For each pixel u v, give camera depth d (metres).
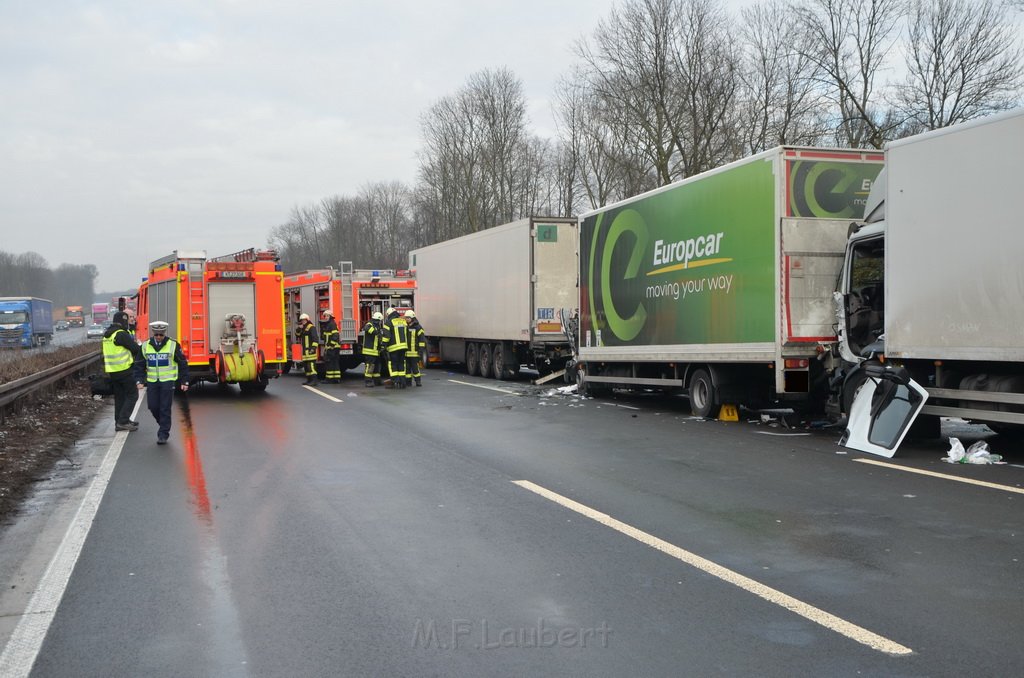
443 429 12.56
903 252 9.85
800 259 11.45
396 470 9.21
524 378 23.64
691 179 13.30
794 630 4.43
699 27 29.88
